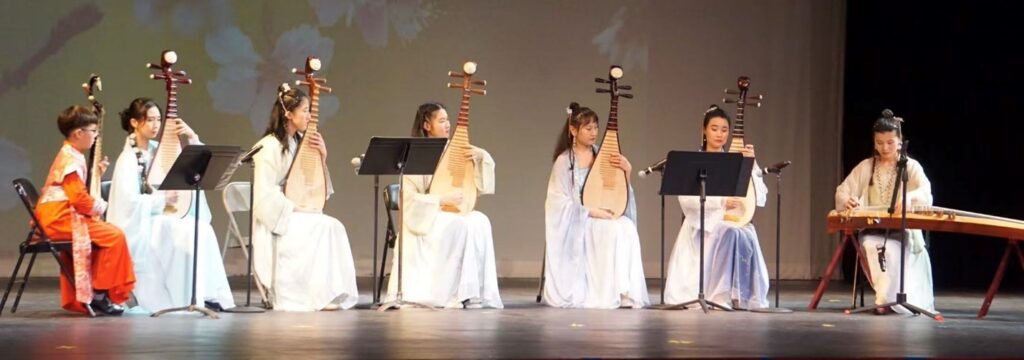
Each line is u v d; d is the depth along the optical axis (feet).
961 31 32.86
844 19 34.83
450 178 23.94
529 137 33.27
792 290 30.35
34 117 30.42
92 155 22.40
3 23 30.27
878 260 23.50
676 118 34.01
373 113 32.32
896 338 18.70
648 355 16.16
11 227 30.30
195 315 21.49
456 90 32.81
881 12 34.01
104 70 30.78
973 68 32.83
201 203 22.99
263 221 22.81
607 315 22.16
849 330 19.83
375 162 21.94
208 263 22.43
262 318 21.01
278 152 23.21
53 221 21.20
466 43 32.86
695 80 34.09
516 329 19.40
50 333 18.40
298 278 22.79
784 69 34.60
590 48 33.53
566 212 24.45
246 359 15.42
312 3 31.96
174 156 22.58
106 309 21.65
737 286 23.65
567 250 24.40
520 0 33.17
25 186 22.07
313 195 23.40
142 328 19.17
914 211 22.93
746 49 34.37
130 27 30.94
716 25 34.19
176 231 22.17
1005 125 32.73
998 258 33.91
